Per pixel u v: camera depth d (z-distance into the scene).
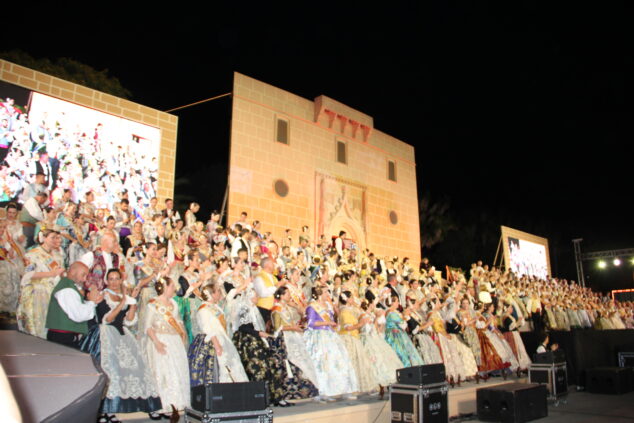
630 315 23.66
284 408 6.48
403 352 8.42
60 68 13.96
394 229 19.48
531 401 7.99
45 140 9.85
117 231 8.77
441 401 6.82
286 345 6.87
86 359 2.14
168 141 12.01
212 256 8.57
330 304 7.84
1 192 9.05
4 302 6.53
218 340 5.96
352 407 6.77
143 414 5.74
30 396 1.59
